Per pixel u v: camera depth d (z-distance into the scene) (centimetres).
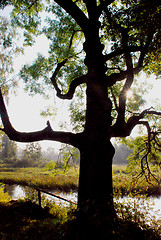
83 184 440
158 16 394
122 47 526
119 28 511
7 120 542
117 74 563
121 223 317
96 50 517
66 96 622
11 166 5597
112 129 486
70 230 344
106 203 379
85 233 312
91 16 532
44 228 446
